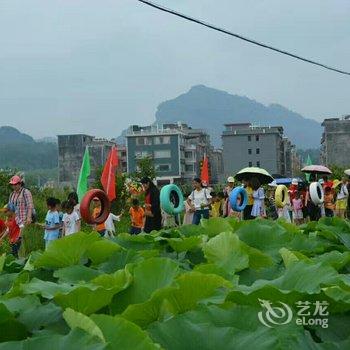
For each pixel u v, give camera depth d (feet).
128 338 8.11
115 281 11.71
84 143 331.57
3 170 98.89
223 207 61.46
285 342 8.48
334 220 23.17
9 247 47.88
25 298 10.88
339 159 336.29
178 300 10.43
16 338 10.07
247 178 58.44
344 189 68.03
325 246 18.24
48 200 43.50
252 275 14.29
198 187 56.49
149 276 11.48
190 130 344.28
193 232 21.13
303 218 64.23
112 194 58.39
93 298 10.64
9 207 44.83
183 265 15.78
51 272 15.88
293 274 11.24
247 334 8.44
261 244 17.90
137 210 56.59
